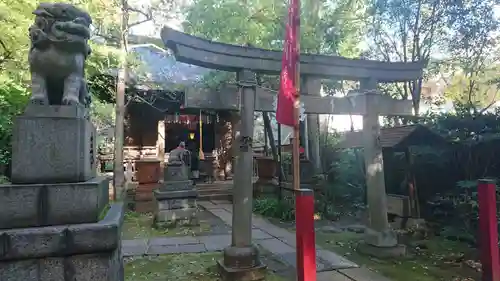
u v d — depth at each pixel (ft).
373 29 31.12
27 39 17.93
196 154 58.29
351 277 15.98
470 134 22.67
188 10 28.84
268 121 38.29
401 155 26.09
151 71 41.86
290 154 37.52
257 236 24.27
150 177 35.12
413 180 23.84
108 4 25.80
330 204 31.96
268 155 45.57
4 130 17.65
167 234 25.00
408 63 21.09
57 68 9.41
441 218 23.99
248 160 16.53
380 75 20.40
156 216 27.37
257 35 27.96
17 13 17.29
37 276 8.21
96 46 25.00
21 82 20.49
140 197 34.32
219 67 16.78
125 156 48.93
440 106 35.76
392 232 19.52
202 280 15.75
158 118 52.19
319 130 36.65
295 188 12.07
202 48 15.98
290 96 12.85
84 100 10.36
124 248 21.07
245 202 16.38
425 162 25.12
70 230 8.32
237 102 16.71
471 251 19.20
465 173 23.50
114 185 28.09
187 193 27.96
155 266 17.70
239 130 16.66
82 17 9.90
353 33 31.01
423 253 19.44
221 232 25.67
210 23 27.78
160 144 51.78
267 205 32.71
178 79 42.83
